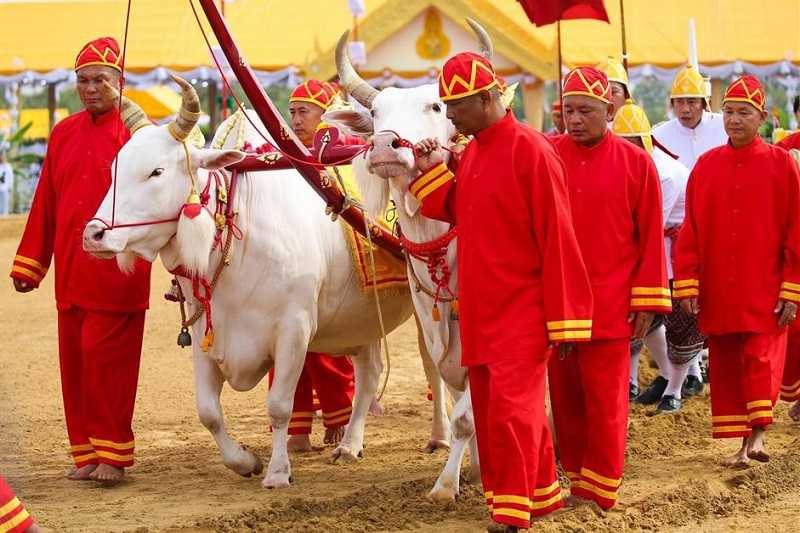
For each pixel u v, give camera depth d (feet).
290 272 25.70
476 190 20.61
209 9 24.18
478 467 25.45
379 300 27.89
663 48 81.25
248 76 24.48
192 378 41.04
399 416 34.63
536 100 83.35
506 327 20.44
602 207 22.72
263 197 25.68
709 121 34.60
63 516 23.89
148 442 31.78
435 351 24.41
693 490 24.34
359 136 24.86
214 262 24.99
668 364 33.65
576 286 20.47
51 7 91.30
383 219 27.32
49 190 27.22
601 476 22.56
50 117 103.86
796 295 26.35
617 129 28.35
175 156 24.17
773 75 82.12
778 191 26.53
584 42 81.76
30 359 44.73
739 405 27.17
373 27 82.53
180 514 23.94
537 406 20.44
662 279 22.67
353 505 24.08
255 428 33.55
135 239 23.98
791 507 23.72
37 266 27.43
